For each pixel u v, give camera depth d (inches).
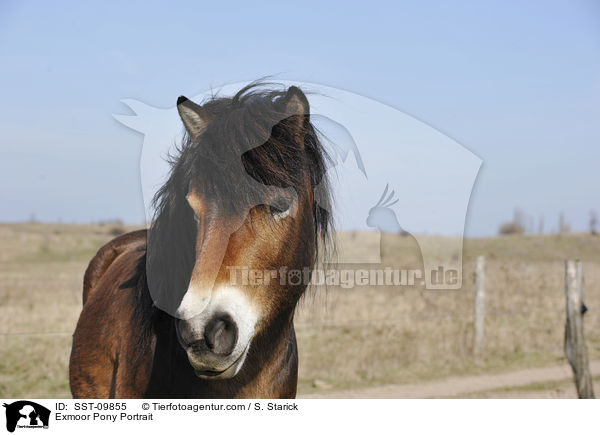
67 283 561.0
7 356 287.7
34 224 1460.4
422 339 354.3
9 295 472.4
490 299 472.7
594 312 471.2
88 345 110.3
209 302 74.0
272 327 90.7
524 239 1293.1
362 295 470.3
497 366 319.0
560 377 295.7
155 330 94.7
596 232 1455.5
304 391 259.4
